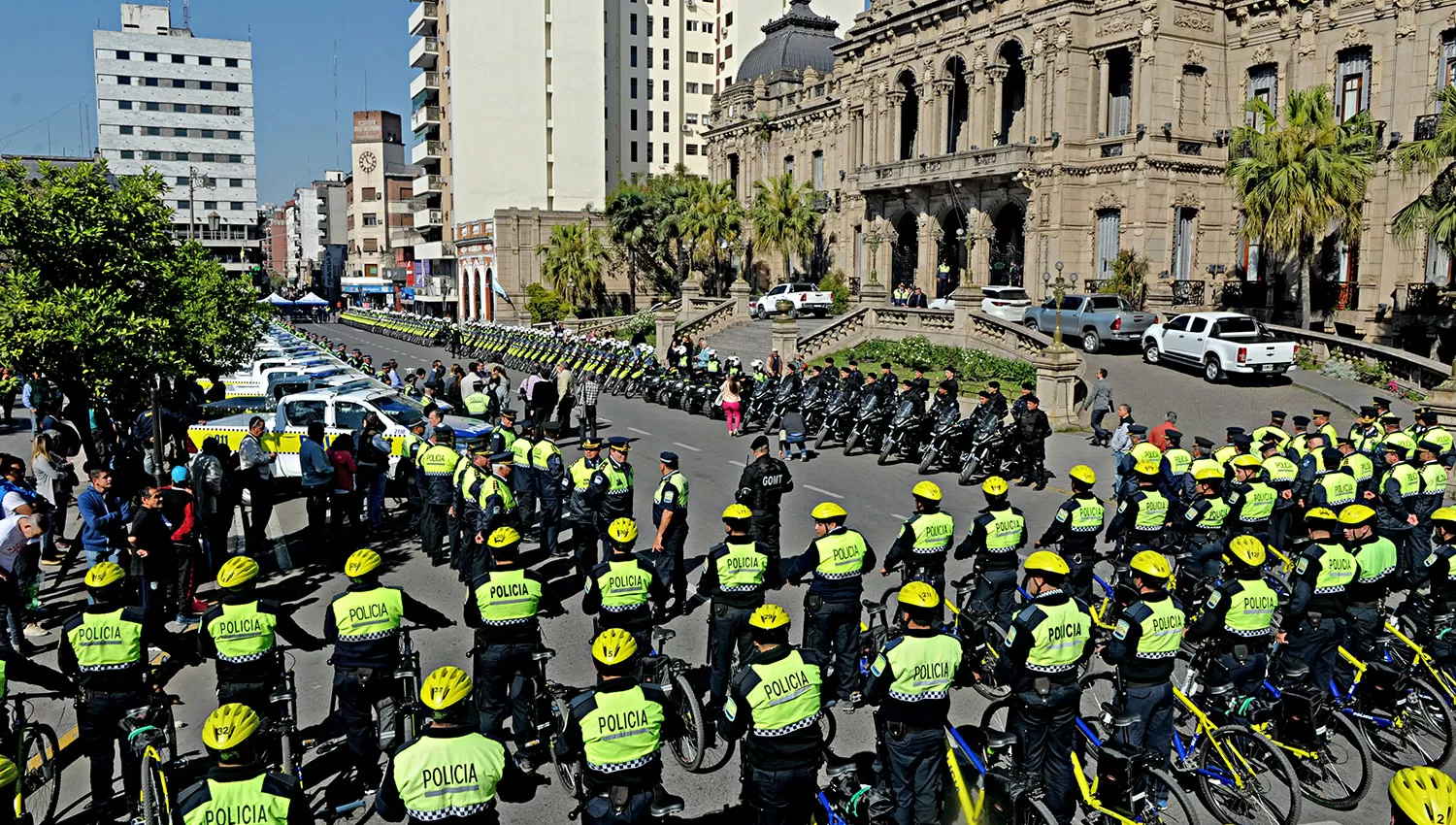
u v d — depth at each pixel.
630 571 8.43
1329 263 37.72
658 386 31.78
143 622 7.43
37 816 7.80
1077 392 26.45
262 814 5.09
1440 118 26.25
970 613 9.77
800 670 6.26
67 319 12.32
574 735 5.79
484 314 76.88
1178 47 39.19
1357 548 8.30
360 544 15.70
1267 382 29.03
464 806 5.35
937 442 20.75
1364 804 7.78
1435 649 8.68
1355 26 36.09
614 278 70.62
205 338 14.45
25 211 12.70
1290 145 30.45
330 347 42.56
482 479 12.52
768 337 41.31
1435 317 33.62
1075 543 10.49
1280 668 8.09
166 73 114.69
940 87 47.53
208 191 117.69
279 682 7.72
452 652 10.88
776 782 6.21
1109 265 41.12
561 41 84.12
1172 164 39.47
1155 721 7.25
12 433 27.33
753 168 64.31
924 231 48.62
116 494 14.50
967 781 7.10
